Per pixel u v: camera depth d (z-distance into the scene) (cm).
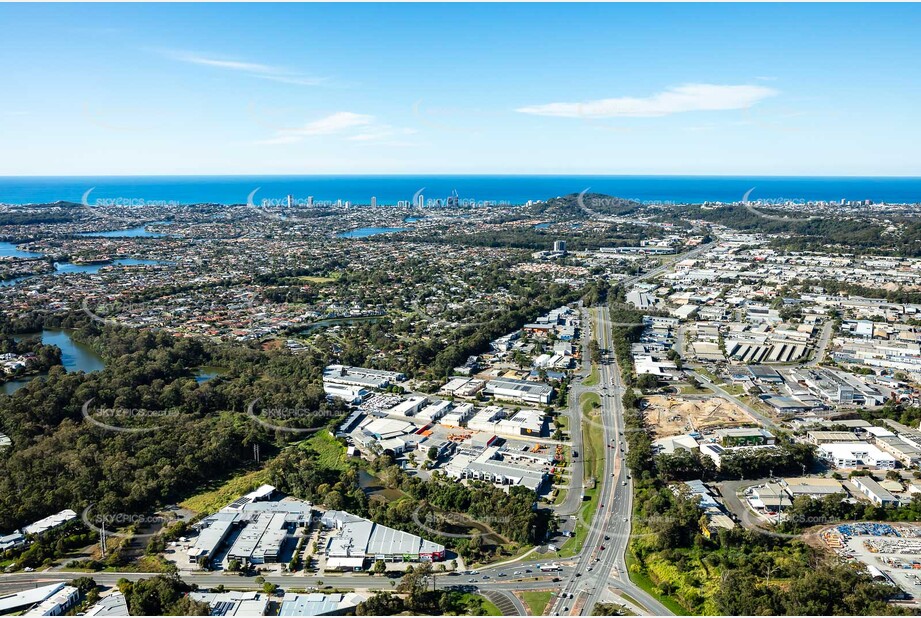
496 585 16300
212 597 15512
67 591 15662
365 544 17762
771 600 14875
